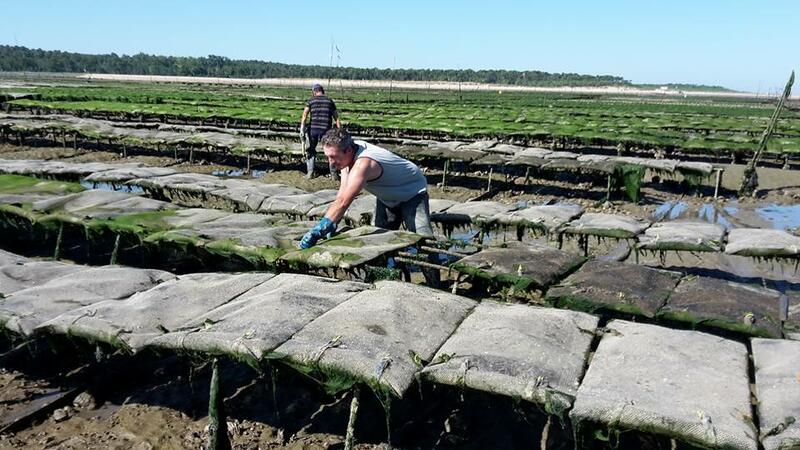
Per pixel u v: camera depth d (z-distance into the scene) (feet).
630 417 10.53
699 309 15.98
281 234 21.97
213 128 64.75
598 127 77.87
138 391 16.83
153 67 493.36
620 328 13.91
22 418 15.20
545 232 25.71
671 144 61.05
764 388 11.47
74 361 18.26
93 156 57.36
